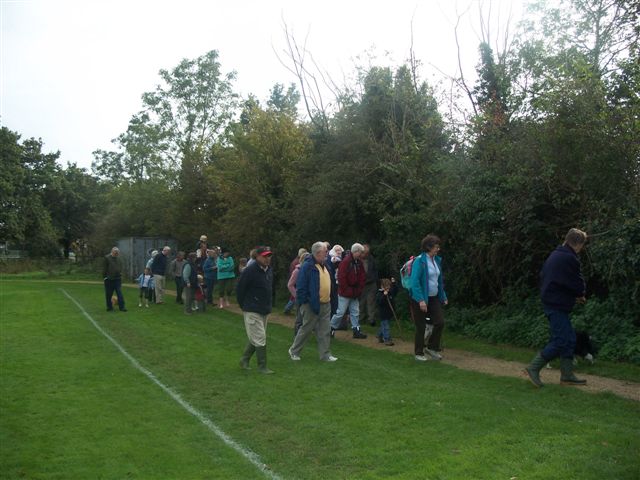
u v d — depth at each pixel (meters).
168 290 27.62
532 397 7.07
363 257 14.42
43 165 59.50
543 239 12.12
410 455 5.27
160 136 38.41
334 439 5.79
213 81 40.00
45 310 18.30
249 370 9.11
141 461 5.32
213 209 30.89
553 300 7.49
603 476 4.60
